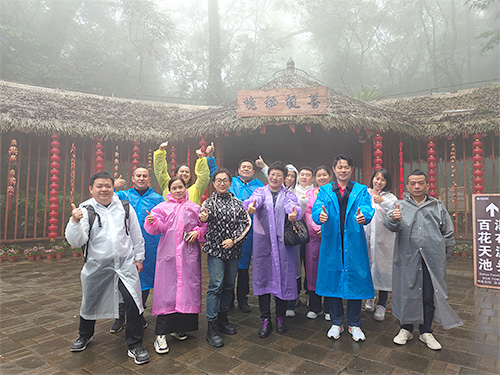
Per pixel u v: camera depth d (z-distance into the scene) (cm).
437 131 773
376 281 364
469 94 858
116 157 812
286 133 1053
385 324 348
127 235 279
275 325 344
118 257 269
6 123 659
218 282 298
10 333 322
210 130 720
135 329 270
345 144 1062
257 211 332
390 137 863
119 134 782
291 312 370
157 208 297
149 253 335
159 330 283
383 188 379
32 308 397
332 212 311
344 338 310
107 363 262
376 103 951
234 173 1205
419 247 288
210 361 265
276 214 322
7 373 246
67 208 886
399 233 302
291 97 670
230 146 1111
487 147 943
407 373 246
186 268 291
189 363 262
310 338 310
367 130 701
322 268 310
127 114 877
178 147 932
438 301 281
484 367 254
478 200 504
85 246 270
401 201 310
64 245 747
